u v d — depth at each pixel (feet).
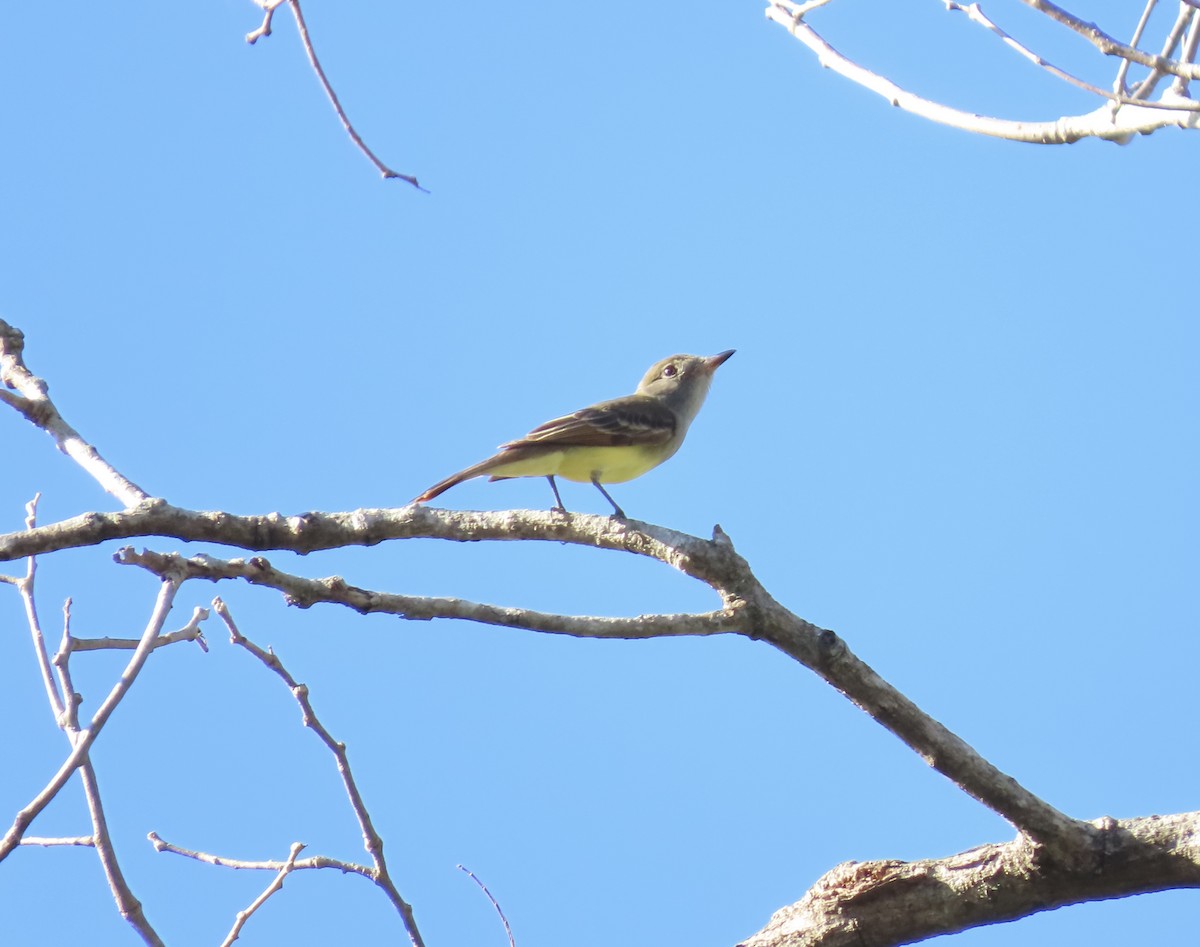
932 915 37.76
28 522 35.73
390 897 32.40
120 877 28.25
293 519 36.01
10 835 23.70
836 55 44.39
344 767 32.65
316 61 34.94
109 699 25.49
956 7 38.14
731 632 35.83
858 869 38.47
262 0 35.35
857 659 36.32
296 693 32.60
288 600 32.86
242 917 31.40
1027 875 36.99
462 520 37.55
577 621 34.50
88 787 28.84
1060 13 34.78
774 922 39.22
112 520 33.78
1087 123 39.32
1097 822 37.04
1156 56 33.78
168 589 27.86
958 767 36.29
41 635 31.24
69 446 35.73
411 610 33.60
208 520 34.91
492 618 34.01
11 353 37.47
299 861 32.37
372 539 36.68
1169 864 36.29
